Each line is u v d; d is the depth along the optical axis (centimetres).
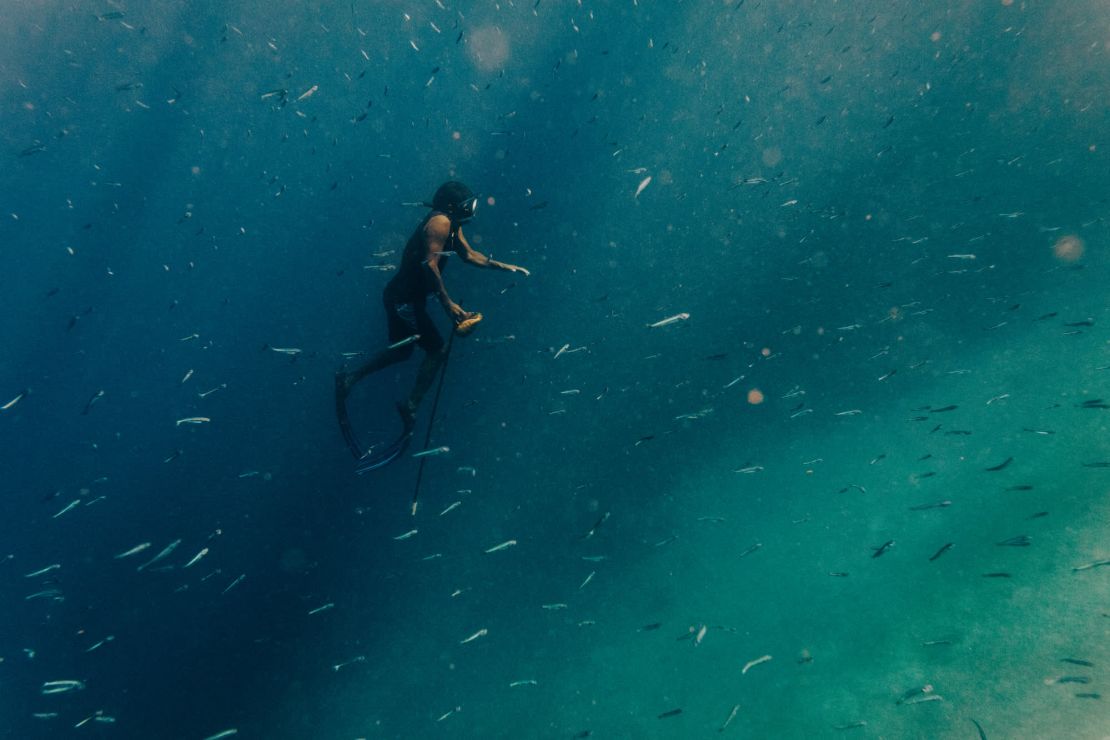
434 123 537
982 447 460
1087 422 442
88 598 481
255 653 460
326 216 527
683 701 383
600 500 510
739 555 459
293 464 511
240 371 519
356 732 418
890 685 342
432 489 512
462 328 365
